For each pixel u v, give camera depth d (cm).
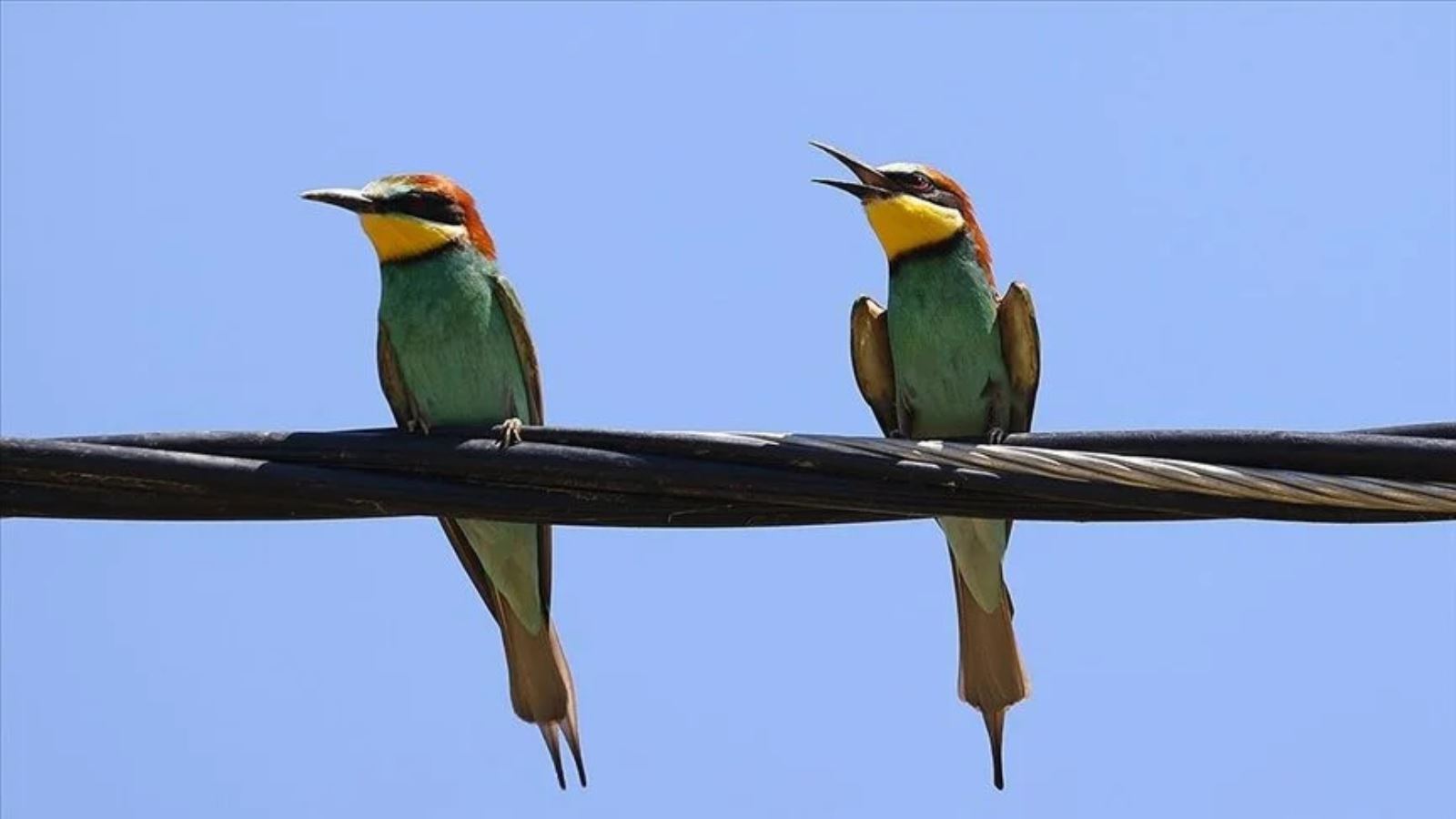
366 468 1027
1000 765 1428
